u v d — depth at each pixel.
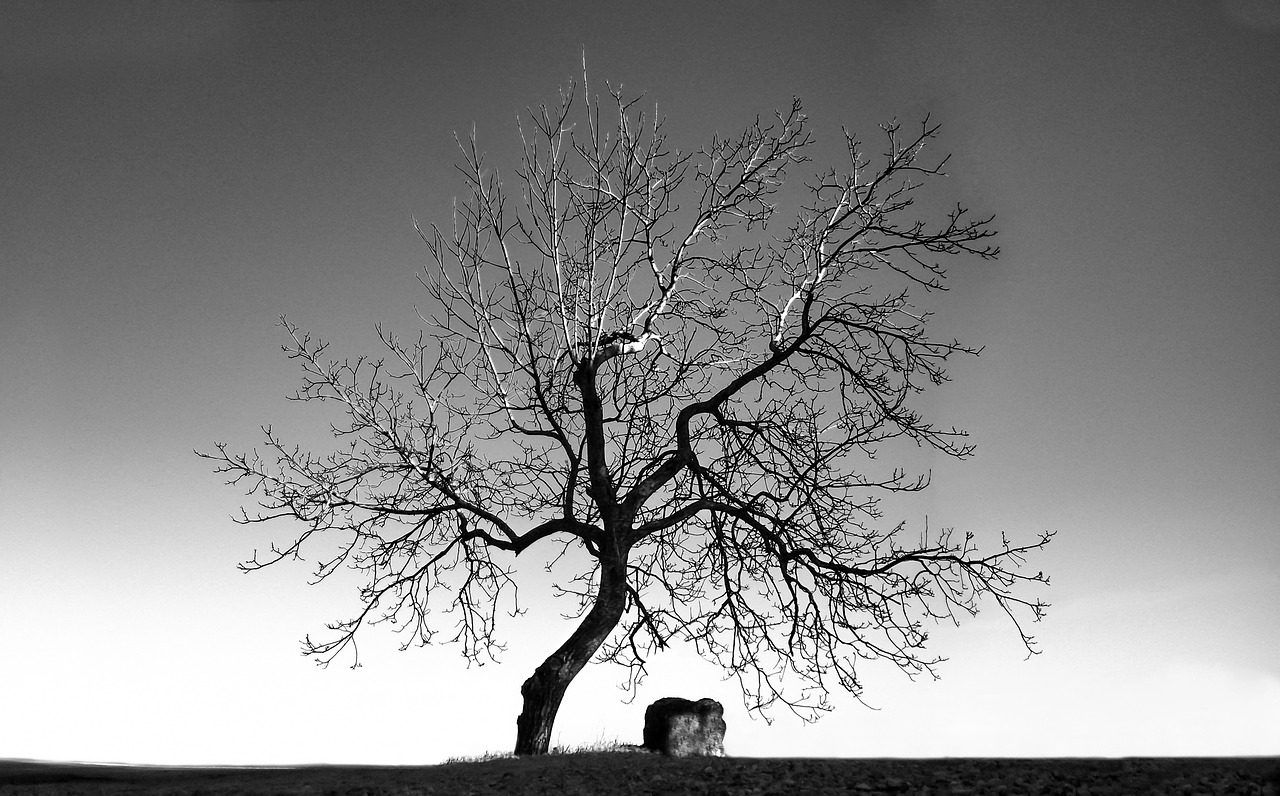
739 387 16.61
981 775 9.49
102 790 10.31
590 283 16.12
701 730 12.86
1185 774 9.07
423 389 16.12
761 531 15.46
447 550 16.05
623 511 15.34
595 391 15.67
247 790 10.00
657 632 15.15
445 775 10.64
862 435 15.82
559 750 13.47
